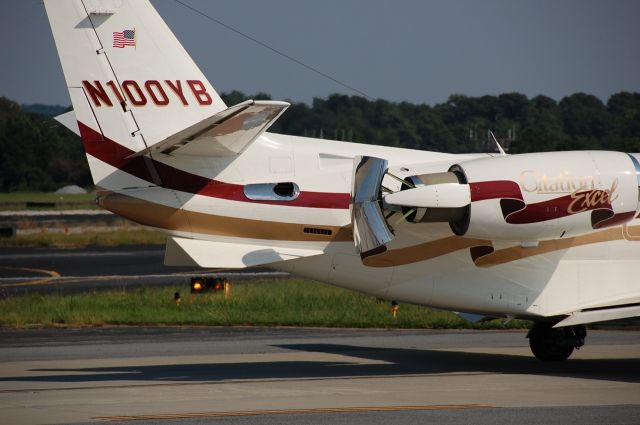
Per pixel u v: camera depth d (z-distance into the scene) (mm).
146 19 52250
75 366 54625
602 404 42500
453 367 54938
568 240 54000
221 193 52156
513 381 49562
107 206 51719
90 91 51719
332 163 53719
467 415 39750
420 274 53781
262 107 42625
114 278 110188
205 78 52938
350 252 53312
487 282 54094
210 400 43344
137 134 52031
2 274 114688
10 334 68562
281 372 52656
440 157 55875
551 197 49969
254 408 41281
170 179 51750
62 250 146625
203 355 59156
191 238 52625
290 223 52781
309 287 94125
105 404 42281
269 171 52875
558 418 39125
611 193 50656
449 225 52281
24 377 50625
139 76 52094
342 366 55125
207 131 46469
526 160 50594
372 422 38250
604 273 54719
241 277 111188
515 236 50594
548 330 56719
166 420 38562
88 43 51688
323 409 41062
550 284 54375
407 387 47344
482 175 49812
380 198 49781
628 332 71562
